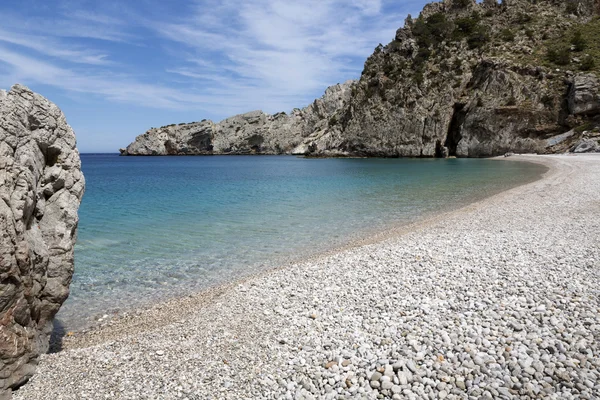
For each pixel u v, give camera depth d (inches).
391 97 3796.8
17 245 219.8
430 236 561.3
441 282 356.2
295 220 775.7
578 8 4104.3
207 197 1167.6
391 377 215.3
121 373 234.7
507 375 206.7
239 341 275.1
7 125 227.0
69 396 212.7
